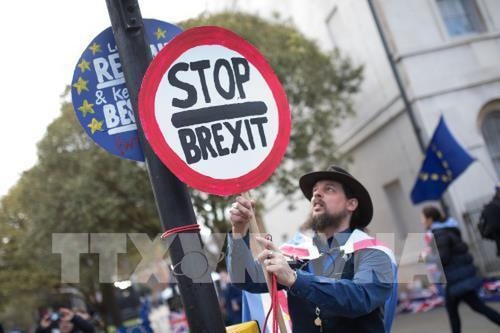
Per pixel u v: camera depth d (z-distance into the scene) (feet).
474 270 22.66
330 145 46.93
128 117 9.41
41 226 46.32
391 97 46.42
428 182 35.47
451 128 43.50
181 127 8.39
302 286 7.91
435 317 33.76
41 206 46.21
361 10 47.47
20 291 70.38
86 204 43.09
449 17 46.06
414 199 35.96
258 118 8.89
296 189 45.91
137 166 42.34
